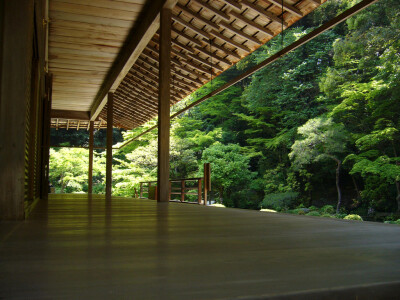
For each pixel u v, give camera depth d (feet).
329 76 42.14
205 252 3.27
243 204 48.80
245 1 14.42
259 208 47.78
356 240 4.12
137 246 3.62
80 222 6.31
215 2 15.49
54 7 16.70
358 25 40.73
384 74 36.06
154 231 5.00
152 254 3.15
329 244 3.80
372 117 38.17
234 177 48.88
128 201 16.42
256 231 5.06
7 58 6.35
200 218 7.41
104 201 16.42
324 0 13.42
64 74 25.66
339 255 3.12
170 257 3.01
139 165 53.31
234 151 51.19
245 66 62.80
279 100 51.49
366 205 41.57
